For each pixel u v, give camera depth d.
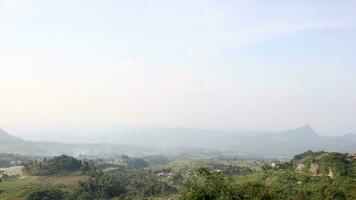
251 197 52.22
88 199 189.75
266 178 174.25
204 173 53.19
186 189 51.75
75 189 197.88
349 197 117.31
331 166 170.12
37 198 169.38
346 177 154.38
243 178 184.62
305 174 170.38
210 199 49.62
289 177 163.75
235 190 52.12
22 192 179.62
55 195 179.75
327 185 129.62
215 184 51.09
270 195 54.75
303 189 134.50
